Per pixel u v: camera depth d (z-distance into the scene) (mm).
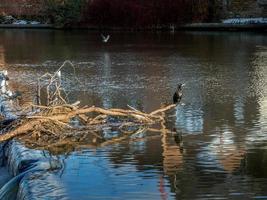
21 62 25438
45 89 16797
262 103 14016
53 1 58250
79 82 18141
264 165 8820
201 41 36500
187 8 52062
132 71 21172
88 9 55906
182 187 7902
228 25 47812
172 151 9656
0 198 8203
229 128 11266
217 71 20844
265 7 48969
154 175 8414
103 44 35469
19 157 9305
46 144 10102
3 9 62000
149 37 42219
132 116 11766
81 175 8391
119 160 9172
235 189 7809
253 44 33094
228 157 9289
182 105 13758
